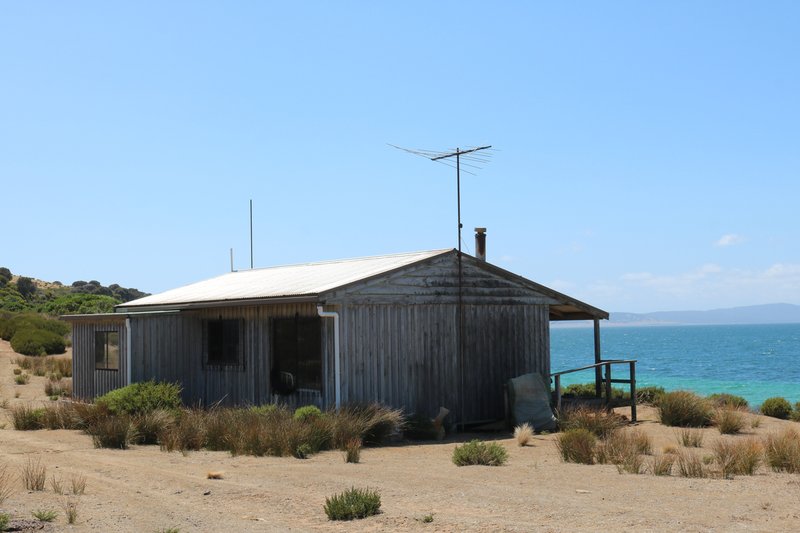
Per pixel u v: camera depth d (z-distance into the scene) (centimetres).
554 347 13212
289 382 1775
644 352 10488
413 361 1788
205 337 2052
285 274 2214
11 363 3462
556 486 1023
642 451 1426
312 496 960
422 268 1823
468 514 842
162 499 945
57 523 805
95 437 1483
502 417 1931
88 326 2159
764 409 2308
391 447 1534
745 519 797
